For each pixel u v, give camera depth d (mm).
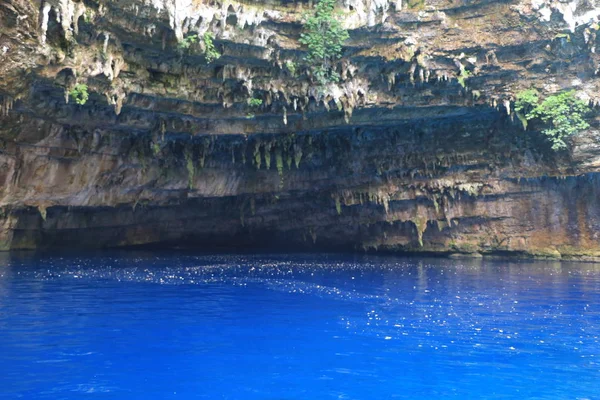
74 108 25594
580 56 28609
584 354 12430
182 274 26109
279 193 38062
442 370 11203
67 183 29531
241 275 26219
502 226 36344
